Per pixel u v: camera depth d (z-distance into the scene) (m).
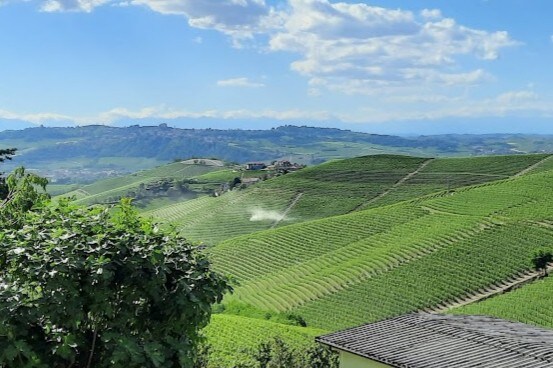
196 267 7.84
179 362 7.55
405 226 97.44
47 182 13.88
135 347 7.14
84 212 8.04
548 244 81.50
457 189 117.94
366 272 81.31
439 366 15.94
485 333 18.95
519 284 73.56
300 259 94.62
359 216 107.06
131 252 7.44
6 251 7.34
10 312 6.80
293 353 33.28
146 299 7.72
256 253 100.12
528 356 16.62
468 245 83.12
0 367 6.87
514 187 112.00
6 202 12.96
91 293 7.18
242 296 84.81
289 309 76.94
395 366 16.47
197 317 7.80
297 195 142.00
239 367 32.00
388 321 21.09
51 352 7.28
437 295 72.31
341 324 69.56
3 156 29.75
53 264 7.00
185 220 143.25
